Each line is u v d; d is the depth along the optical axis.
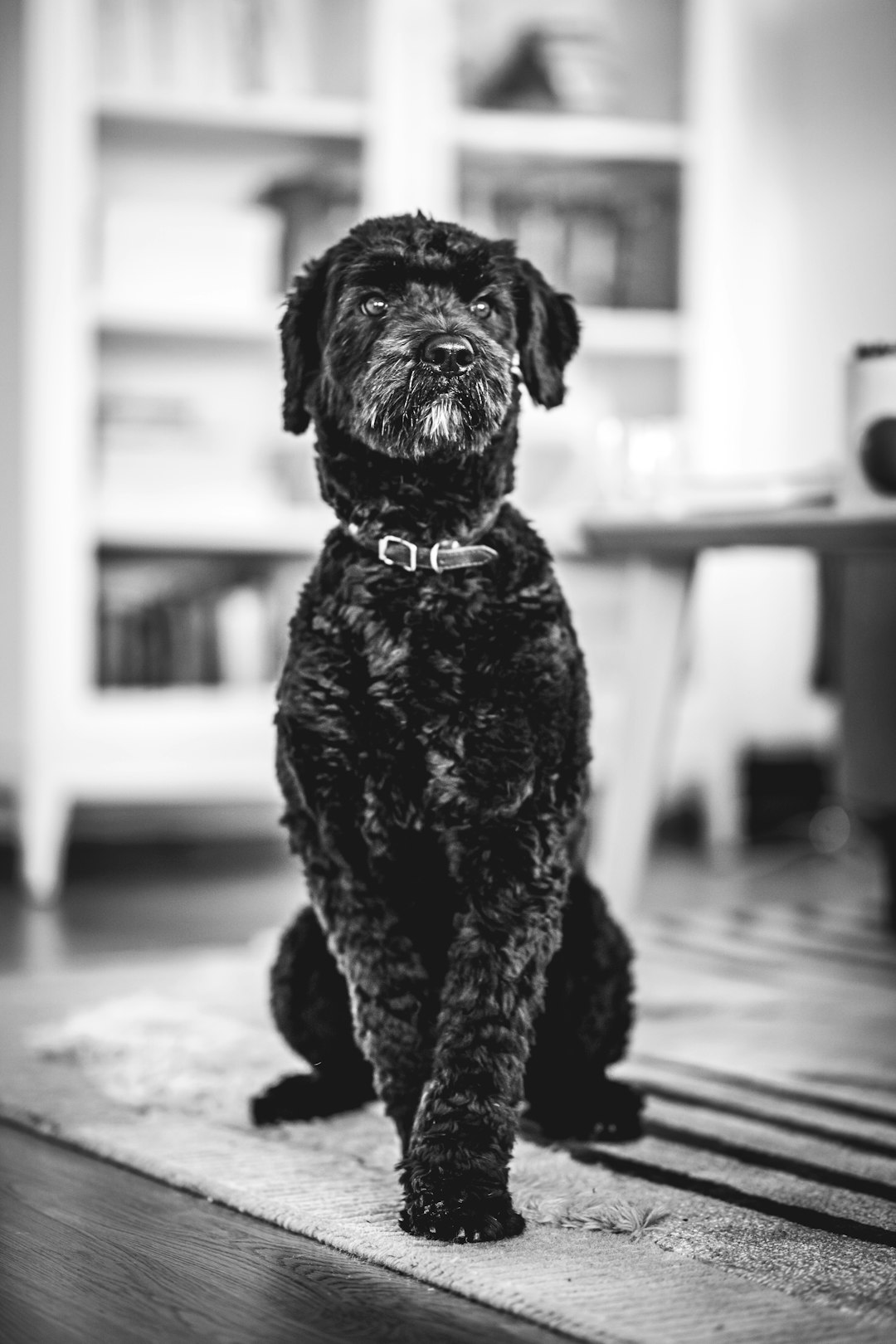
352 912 1.66
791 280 5.43
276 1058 2.25
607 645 4.69
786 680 5.45
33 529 4.23
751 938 3.36
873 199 5.51
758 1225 1.58
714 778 4.86
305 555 4.61
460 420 1.69
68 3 4.18
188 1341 1.31
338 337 1.83
